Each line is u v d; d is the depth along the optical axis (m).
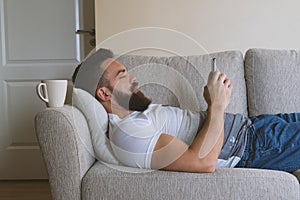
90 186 1.40
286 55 2.02
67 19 3.20
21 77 3.23
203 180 1.38
